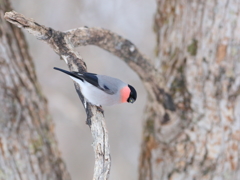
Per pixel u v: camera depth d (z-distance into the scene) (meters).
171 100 10.28
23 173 9.55
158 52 11.48
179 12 10.65
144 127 11.29
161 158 10.71
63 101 22.66
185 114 10.36
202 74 10.22
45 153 9.93
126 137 24.30
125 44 9.26
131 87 9.64
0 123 9.33
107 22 22.69
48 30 7.78
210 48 10.13
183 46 10.55
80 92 8.59
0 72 9.43
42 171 9.80
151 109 11.07
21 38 10.05
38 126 9.93
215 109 10.16
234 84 10.07
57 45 8.09
